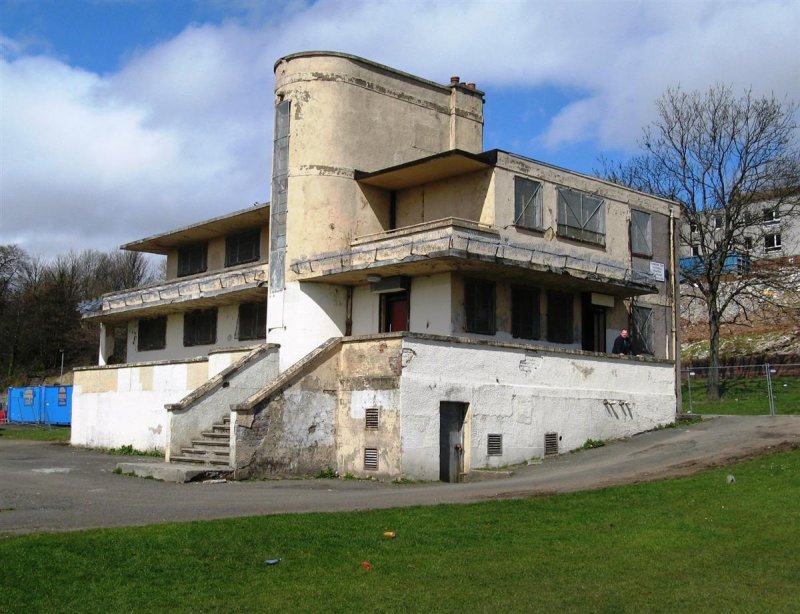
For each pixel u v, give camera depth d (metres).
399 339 19.88
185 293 32.44
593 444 23.53
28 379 72.38
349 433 20.83
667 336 30.80
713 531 12.20
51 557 9.67
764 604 9.16
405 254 23.47
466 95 29.11
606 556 10.93
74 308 76.88
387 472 19.66
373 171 26.30
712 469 17.30
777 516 12.93
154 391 27.44
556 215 26.30
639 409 25.34
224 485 18.20
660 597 9.34
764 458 18.02
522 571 10.15
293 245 25.14
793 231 47.28
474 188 24.91
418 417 19.89
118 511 13.29
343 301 25.86
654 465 18.86
